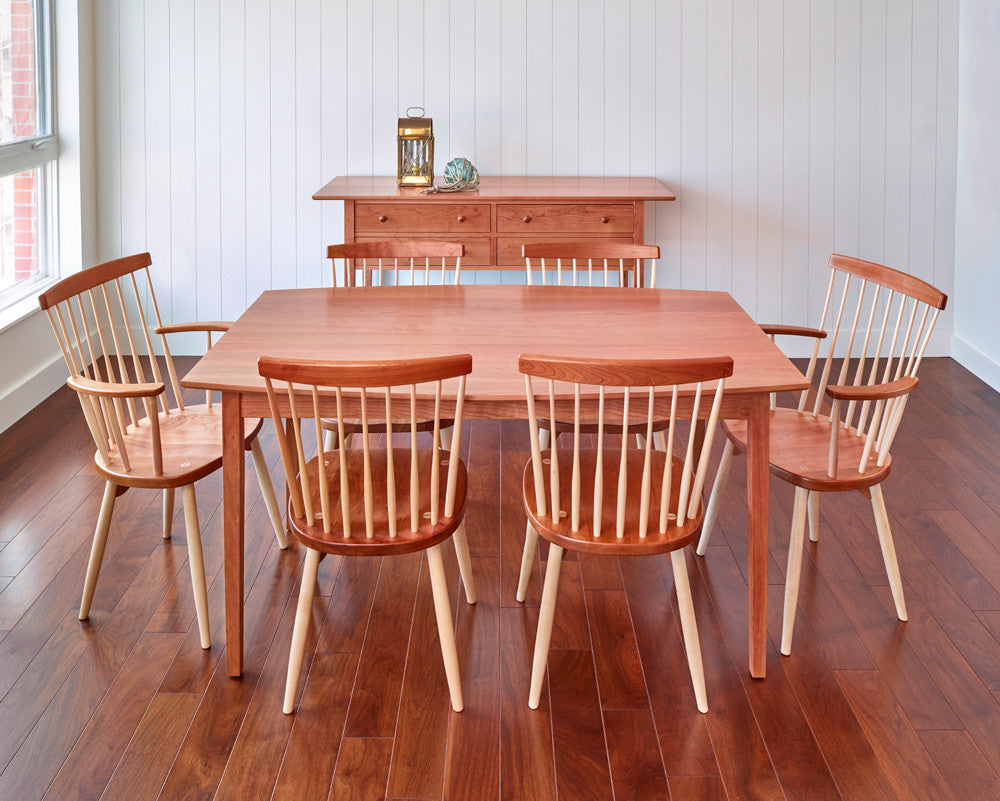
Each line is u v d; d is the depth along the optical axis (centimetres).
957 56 514
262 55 515
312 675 266
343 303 329
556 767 232
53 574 316
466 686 262
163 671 267
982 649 278
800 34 512
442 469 275
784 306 541
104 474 274
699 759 235
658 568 323
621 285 376
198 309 541
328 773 229
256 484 382
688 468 244
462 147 525
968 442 426
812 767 232
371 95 519
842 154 524
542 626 250
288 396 249
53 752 236
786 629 274
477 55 514
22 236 477
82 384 264
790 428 310
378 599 305
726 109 520
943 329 548
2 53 446
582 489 265
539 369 230
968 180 514
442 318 310
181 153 525
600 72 516
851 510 361
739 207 530
